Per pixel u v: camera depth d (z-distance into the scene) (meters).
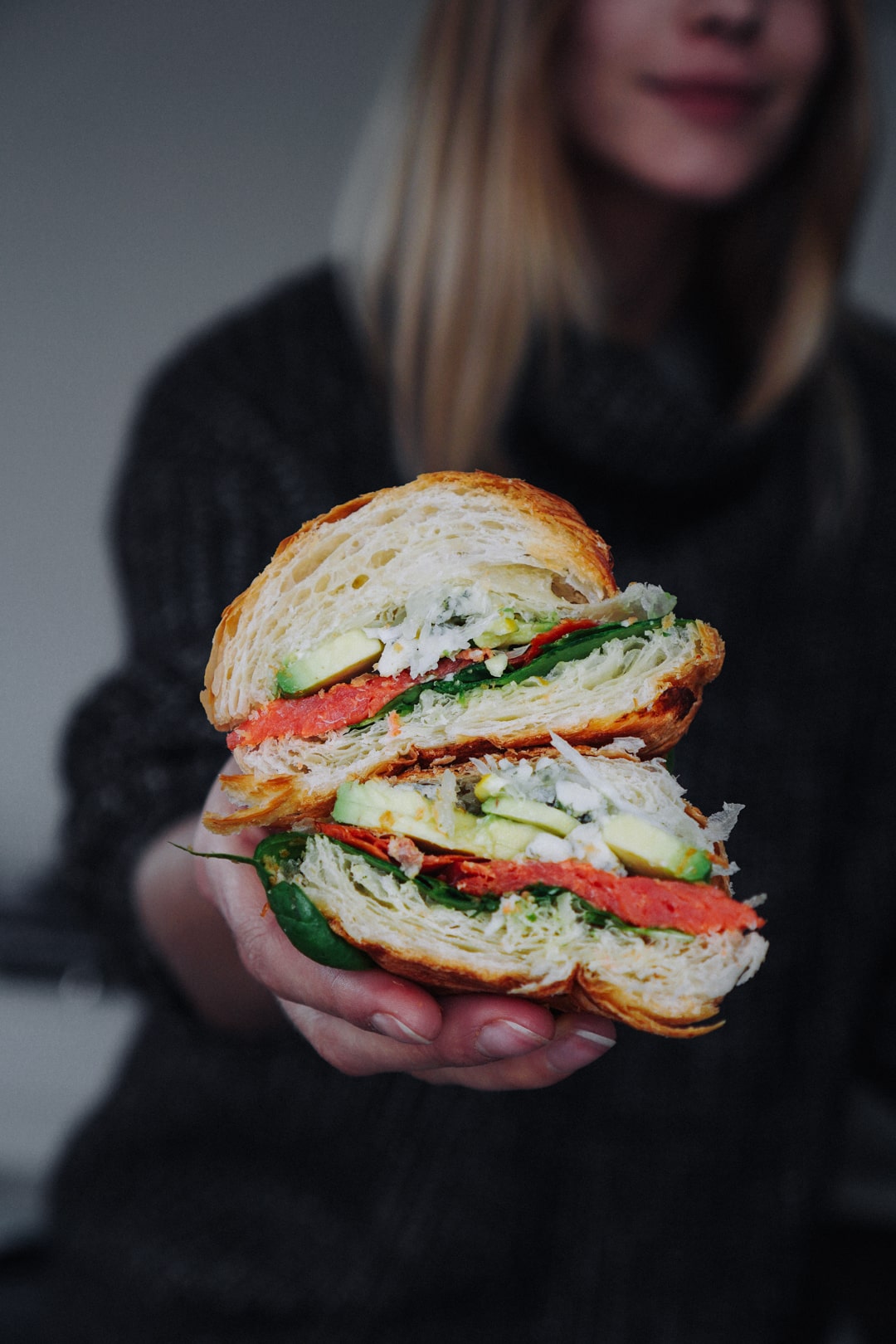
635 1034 0.69
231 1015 0.62
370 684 0.45
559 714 0.44
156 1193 0.65
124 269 1.16
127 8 1.16
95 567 1.13
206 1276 0.63
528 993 0.42
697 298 0.85
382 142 0.81
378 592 0.45
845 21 0.75
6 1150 0.94
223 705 0.46
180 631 0.63
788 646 0.76
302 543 0.45
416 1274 0.64
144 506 0.69
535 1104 0.67
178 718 0.60
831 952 0.74
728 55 0.67
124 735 0.61
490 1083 0.46
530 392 0.73
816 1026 0.72
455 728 0.44
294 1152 0.65
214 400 0.72
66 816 0.63
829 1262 0.86
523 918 0.42
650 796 0.44
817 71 0.70
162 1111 0.66
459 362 0.72
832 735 0.75
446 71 0.74
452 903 0.42
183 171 1.16
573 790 0.43
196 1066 0.66
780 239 0.81
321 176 1.16
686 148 0.69
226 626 0.45
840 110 0.78
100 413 1.15
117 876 0.59
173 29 1.16
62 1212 0.69
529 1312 0.67
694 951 0.42
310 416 0.73
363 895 0.42
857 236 0.84
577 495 0.74
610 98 0.69
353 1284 0.64
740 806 0.44
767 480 0.78
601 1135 0.68
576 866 0.43
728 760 0.72
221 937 0.58
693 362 0.86
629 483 0.73
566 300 0.73
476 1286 0.65
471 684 0.45
